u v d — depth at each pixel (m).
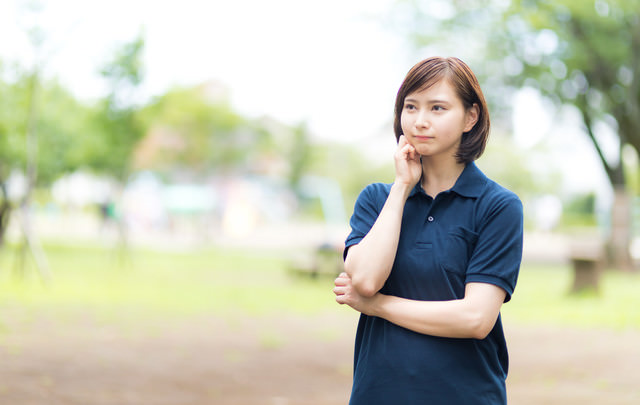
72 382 6.07
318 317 11.05
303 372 7.04
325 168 60.28
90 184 42.44
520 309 12.08
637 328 10.02
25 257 13.73
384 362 2.08
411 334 2.07
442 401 2.02
